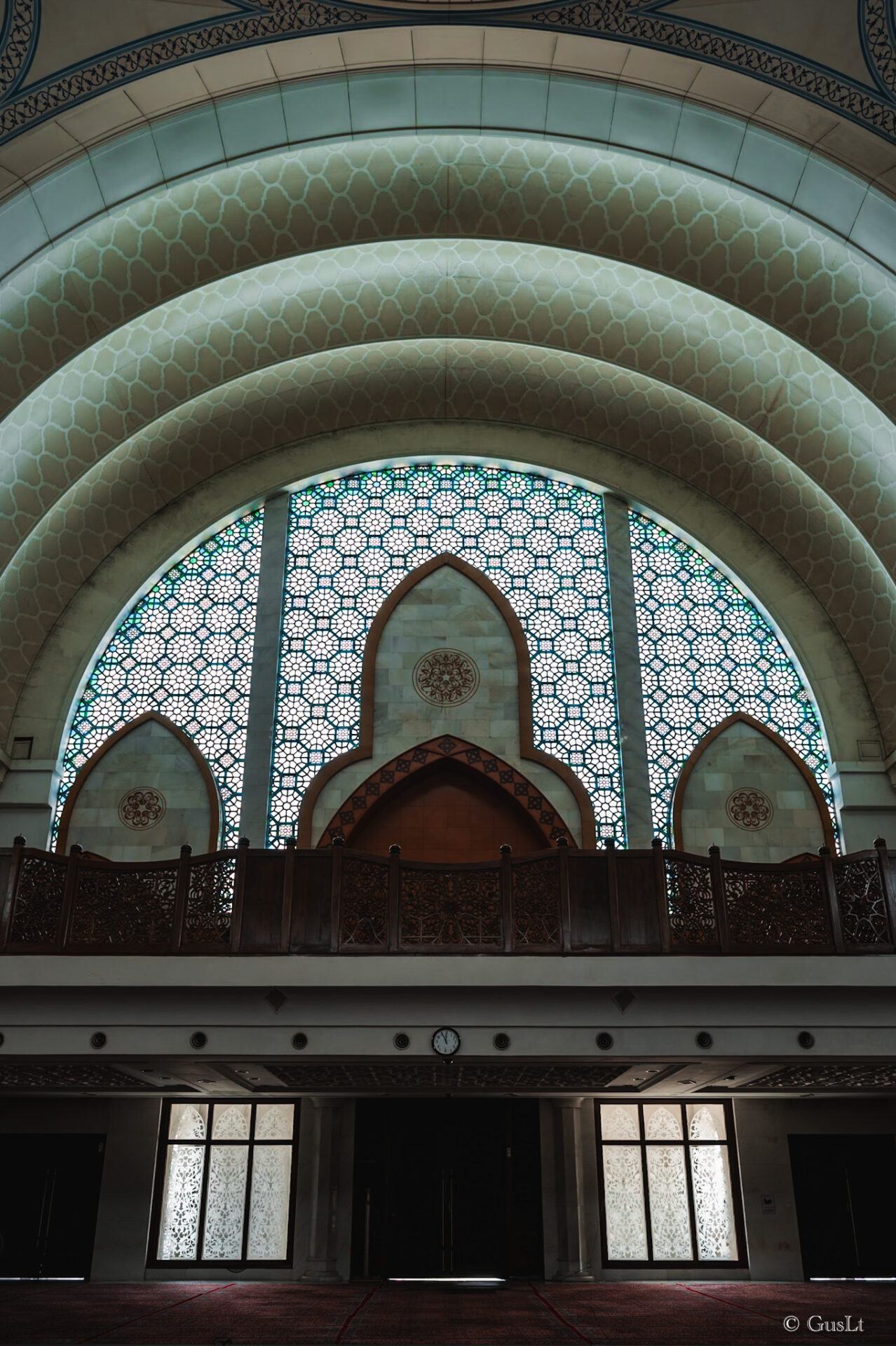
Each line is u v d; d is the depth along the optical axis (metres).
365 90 10.17
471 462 14.66
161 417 13.18
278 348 13.23
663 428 14.14
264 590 13.91
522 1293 10.89
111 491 13.56
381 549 14.30
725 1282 12.04
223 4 9.54
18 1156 12.38
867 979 9.02
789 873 9.48
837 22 9.45
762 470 13.77
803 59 9.59
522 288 13.05
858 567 13.37
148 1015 9.02
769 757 13.41
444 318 13.30
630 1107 12.87
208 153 10.39
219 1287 11.34
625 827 12.87
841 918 9.28
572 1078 10.64
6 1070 9.99
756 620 14.09
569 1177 12.18
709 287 11.80
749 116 9.97
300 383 13.95
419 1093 11.88
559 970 9.00
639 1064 9.36
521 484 14.67
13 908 9.14
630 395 14.05
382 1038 8.98
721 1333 8.00
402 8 9.61
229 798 12.98
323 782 12.95
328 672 13.64
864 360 11.35
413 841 13.02
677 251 11.72
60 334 11.38
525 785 13.05
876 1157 12.63
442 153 11.38
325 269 12.76
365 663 13.60
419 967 8.98
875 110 9.59
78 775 12.99
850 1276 12.18
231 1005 9.05
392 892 9.27
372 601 14.04
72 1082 10.99
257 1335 7.79
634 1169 12.65
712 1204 12.55
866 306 11.12
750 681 13.80
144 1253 11.93
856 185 9.95
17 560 12.88
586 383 14.10
